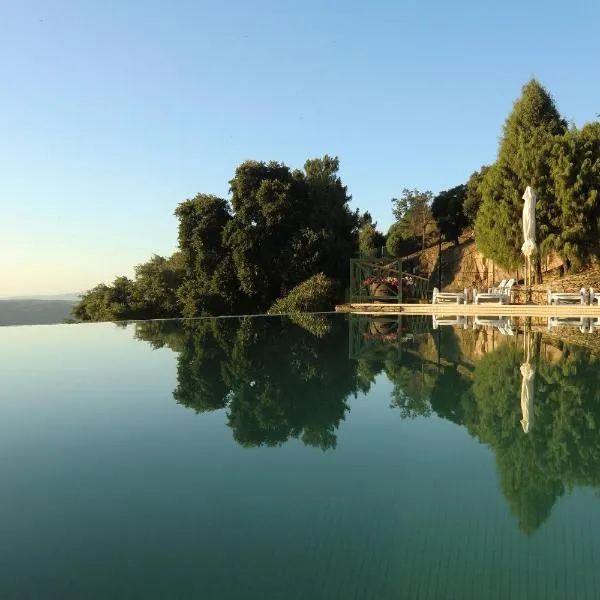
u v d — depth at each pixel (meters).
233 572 2.08
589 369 6.15
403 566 2.09
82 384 5.83
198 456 3.48
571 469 3.15
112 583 2.02
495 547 2.26
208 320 15.02
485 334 9.88
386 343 9.05
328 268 23.69
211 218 24.00
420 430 4.00
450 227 31.34
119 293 28.34
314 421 4.29
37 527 2.48
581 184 18.84
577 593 1.92
